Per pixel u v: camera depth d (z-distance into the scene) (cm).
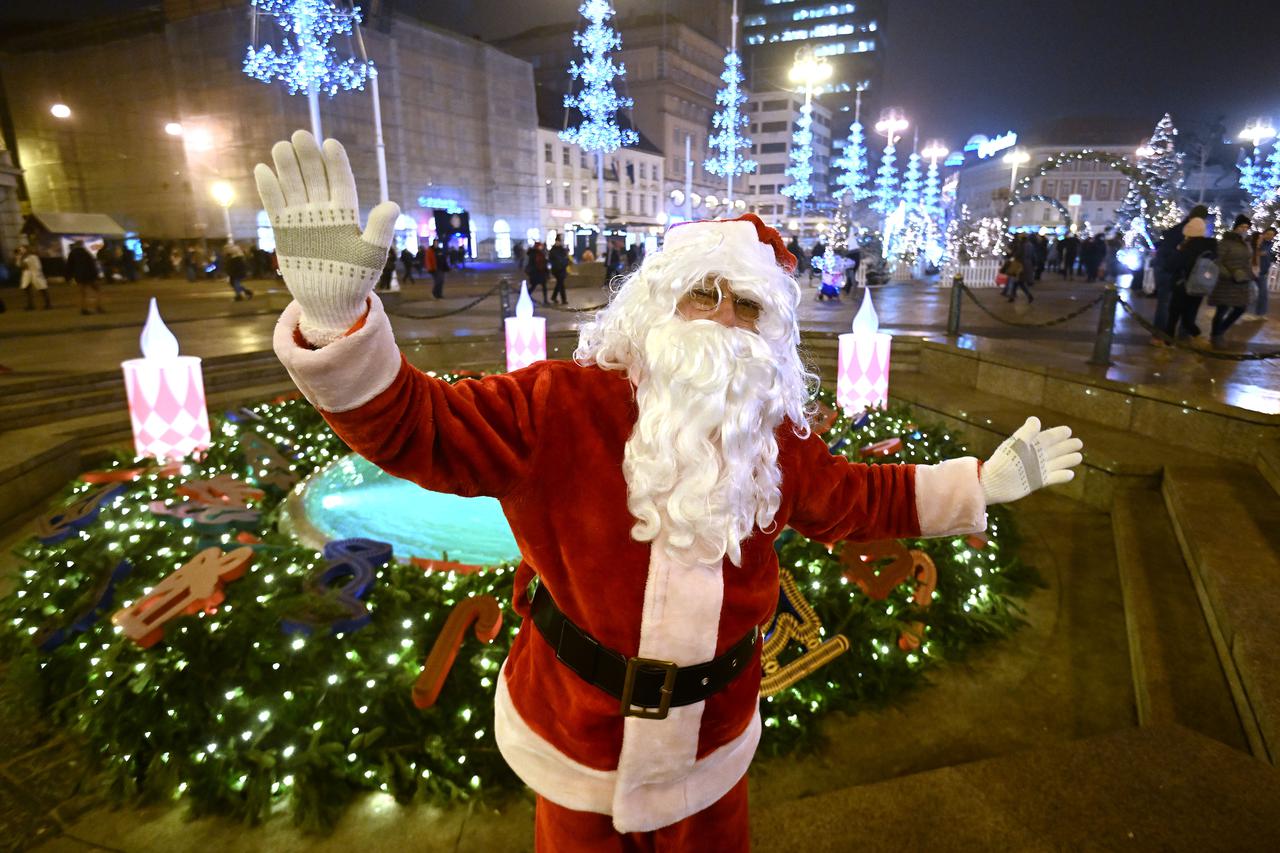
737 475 106
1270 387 561
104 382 712
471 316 1368
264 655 250
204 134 3769
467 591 300
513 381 115
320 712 243
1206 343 819
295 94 3569
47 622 306
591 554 111
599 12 3922
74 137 4109
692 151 6888
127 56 3847
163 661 251
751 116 8088
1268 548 346
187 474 450
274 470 466
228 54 3612
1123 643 335
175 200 3941
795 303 121
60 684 283
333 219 97
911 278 2616
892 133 4222
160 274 3525
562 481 112
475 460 105
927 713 285
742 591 118
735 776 129
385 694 247
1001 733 275
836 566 323
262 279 3045
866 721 280
